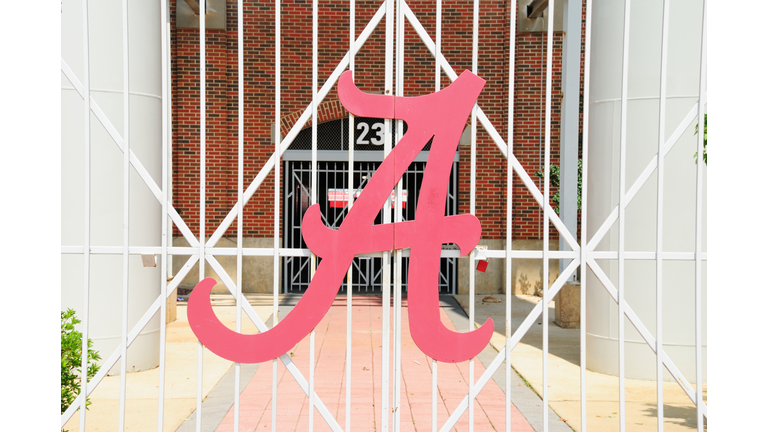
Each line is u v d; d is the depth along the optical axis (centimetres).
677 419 489
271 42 1170
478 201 1184
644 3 583
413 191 1211
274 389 324
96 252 325
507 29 1168
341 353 733
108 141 569
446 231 325
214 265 323
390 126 326
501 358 329
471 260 327
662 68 327
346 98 323
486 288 1200
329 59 1177
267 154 1177
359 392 571
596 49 627
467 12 1176
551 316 990
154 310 323
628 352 612
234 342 322
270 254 324
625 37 326
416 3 1176
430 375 637
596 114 626
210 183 1161
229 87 1169
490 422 486
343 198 1253
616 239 609
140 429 461
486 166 1181
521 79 1173
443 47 1178
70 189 561
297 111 1177
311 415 326
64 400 360
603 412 510
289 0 1170
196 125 1160
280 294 1184
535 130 1174
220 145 1161
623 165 329
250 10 1168
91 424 471
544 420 323
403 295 1123
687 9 570
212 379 610
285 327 323
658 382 328
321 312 324
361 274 1243
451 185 1198
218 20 1151
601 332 636
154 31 600
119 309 586
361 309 1035
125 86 324
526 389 585
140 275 596
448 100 325
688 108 573
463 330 873
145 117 591
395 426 328
